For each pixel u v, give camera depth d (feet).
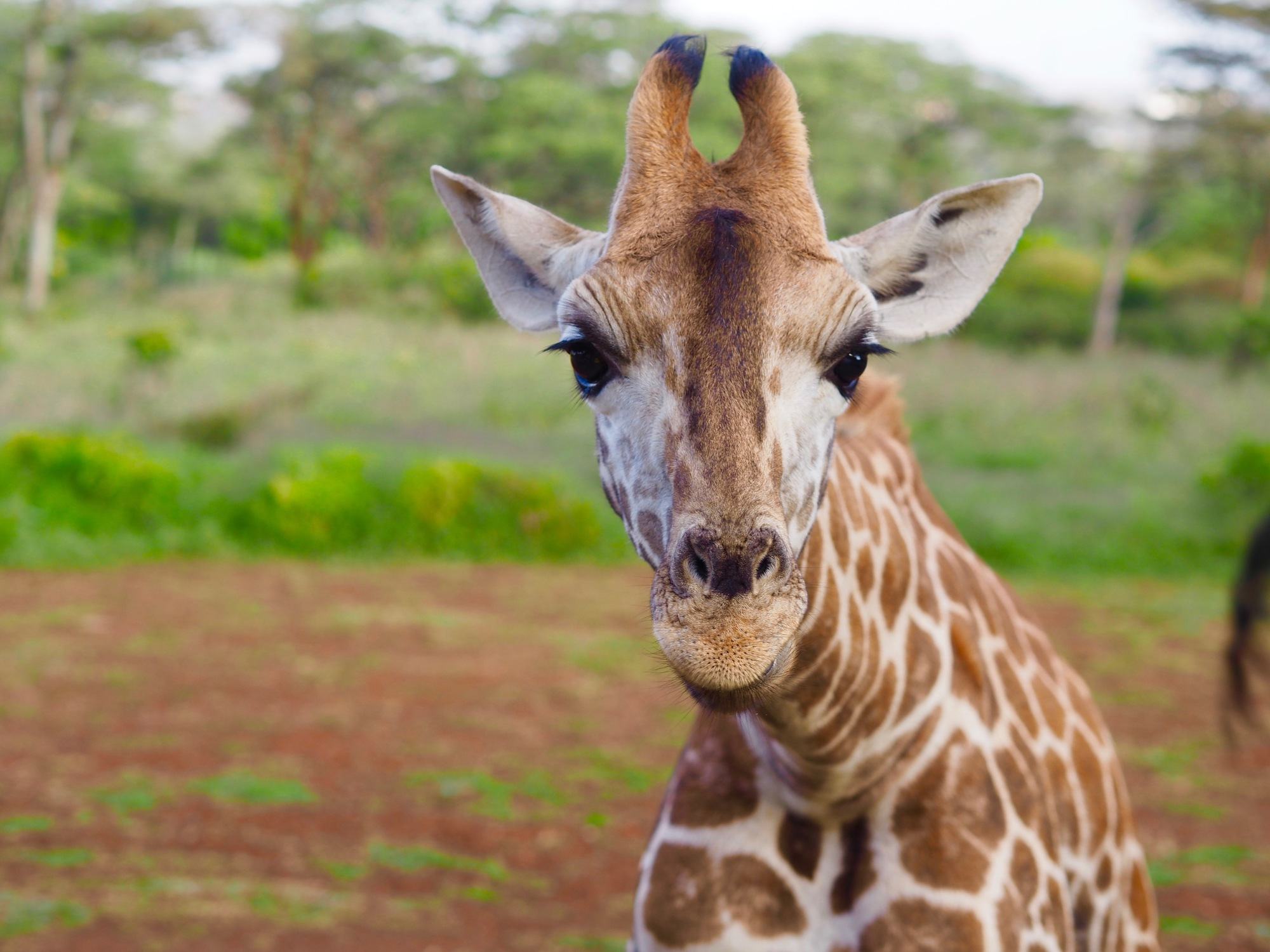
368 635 30.58
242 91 138.00
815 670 7.75
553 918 16.11
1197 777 21.76
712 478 6.47
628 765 21.91
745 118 7.50
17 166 140.46
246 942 15.16
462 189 8.69
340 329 89.86
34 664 27.30
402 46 136.56
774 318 6.76
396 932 15.57
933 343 85.76
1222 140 124.26
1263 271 131.34
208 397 60.80
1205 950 15.28
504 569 39.96
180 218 172.04
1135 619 34.68
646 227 7.06
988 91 141.38
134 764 21.39
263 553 40.65
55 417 56.59
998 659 9.36
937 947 7.95
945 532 10.07
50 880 16.76
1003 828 8.29
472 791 20.35
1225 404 70.03
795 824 8.39
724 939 8.23
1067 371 80.23
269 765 21.47
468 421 61.52
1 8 126.93
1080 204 156.46
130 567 38.24
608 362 7.02
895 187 143.43
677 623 6.33
